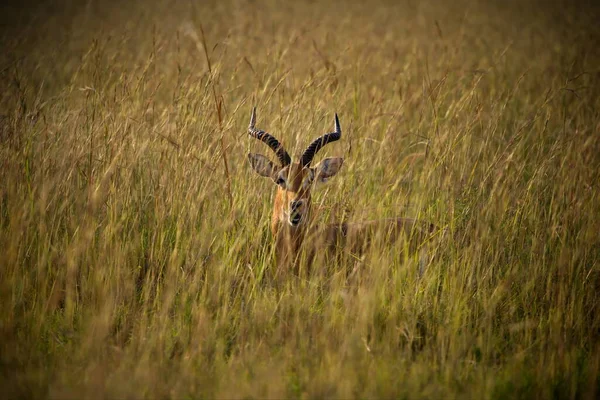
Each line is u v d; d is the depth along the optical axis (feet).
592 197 41.96
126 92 47.50
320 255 38.11
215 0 143.54
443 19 135.95
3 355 29.78
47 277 34.40
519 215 41.73
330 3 163.32
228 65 72.49
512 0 172.96
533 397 29.04
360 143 48.42
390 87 67.67
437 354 32.35
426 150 44.65
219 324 33.04
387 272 36.17
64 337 32.63
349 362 29.66
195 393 28.14
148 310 35.53
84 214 37.14
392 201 43.42
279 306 35.32
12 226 35.06
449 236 39.42
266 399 27.25
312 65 71.20
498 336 34.86
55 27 105.70
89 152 40.68
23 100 44.39
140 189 41.96
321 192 46.24
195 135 43.21
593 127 54.70
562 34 105.60
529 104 68.18
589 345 33.76
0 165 39.68
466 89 68.49
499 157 43.27
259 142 48.98
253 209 41.22
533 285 37.06
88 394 26.50
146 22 107.34
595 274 38.34
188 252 38.01
